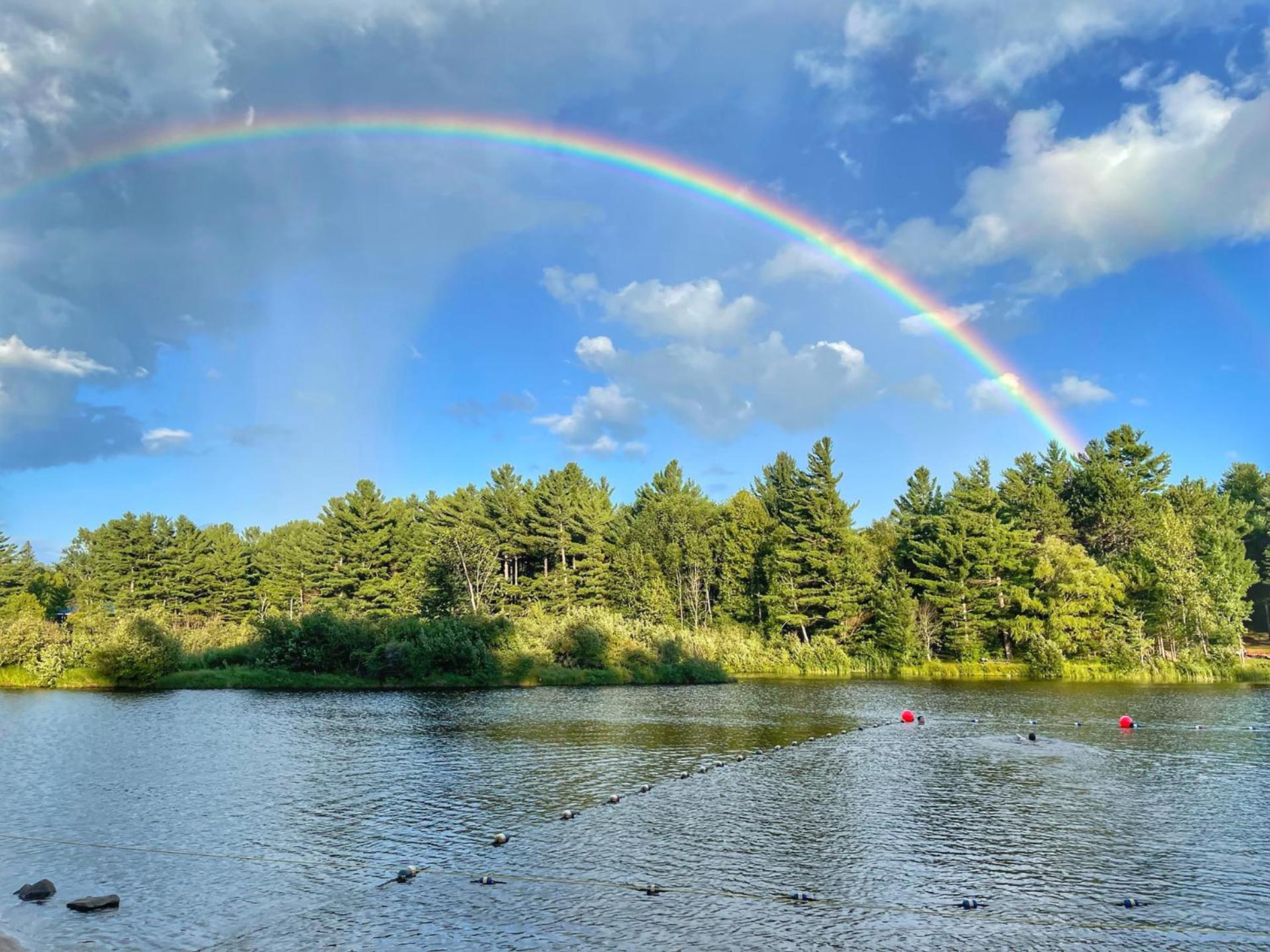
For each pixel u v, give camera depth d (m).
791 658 84.00
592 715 47.72
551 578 111.62
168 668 64.44
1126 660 76.31
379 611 106.94
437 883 18.03
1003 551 86.06
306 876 18.59
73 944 15.02
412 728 41.81
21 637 65.94
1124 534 103.06
